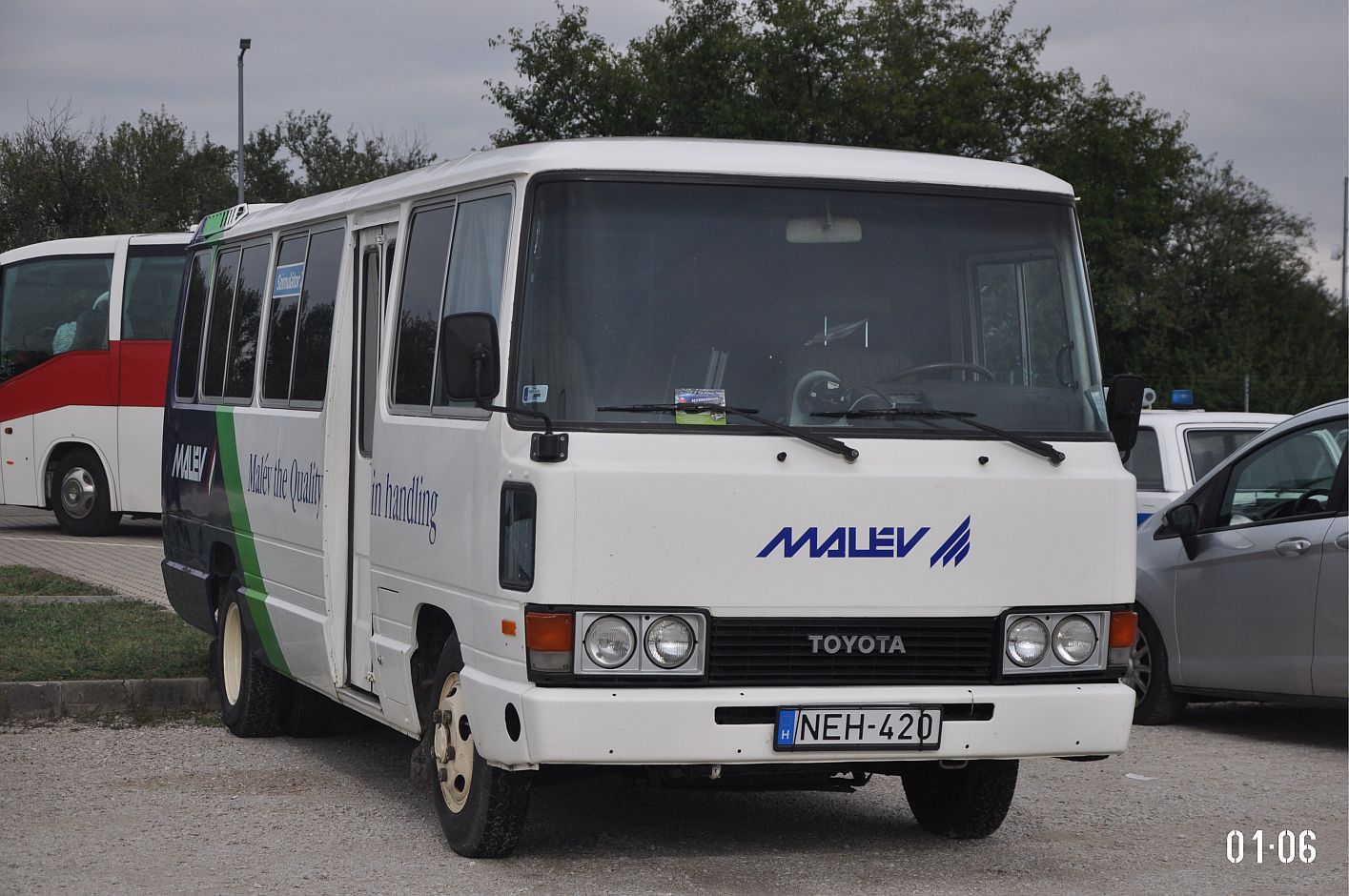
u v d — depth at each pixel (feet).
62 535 75.41
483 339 19.30
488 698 19.84
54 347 74.33
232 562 32.76
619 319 19.88
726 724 19.10
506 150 21.61
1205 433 42.01
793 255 20.61
